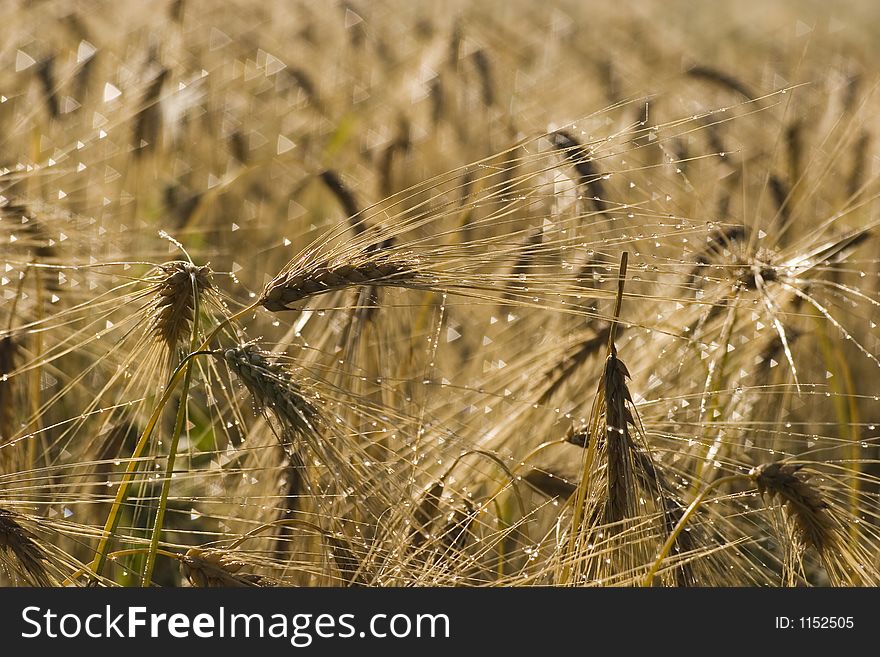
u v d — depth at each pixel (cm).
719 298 411
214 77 816
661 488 319
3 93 699
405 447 368
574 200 377
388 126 754
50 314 416
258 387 293
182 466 420
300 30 969
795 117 640
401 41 977
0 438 392
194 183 713
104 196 560
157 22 849
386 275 304
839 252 469
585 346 418
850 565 316
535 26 1135
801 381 484
